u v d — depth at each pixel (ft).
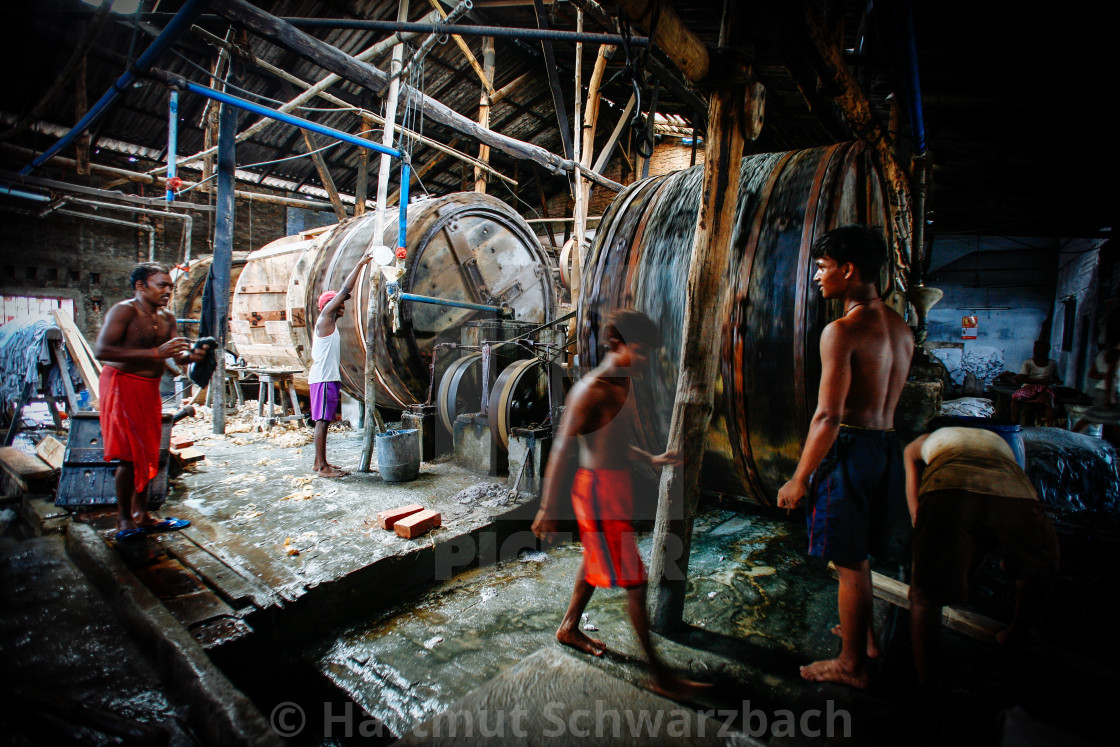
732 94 8.38
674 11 6.90
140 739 5.83
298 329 24.29
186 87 15.29
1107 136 20.74
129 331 10.75
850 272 7.20
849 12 16.17
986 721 6.57
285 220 45.93
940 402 9.26
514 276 23.86
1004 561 7.30
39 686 6.71
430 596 11.01
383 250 16.93
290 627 9.03
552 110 42.80
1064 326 34.27
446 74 35.35
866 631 7.41
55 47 25.82
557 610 10.30
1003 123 20.24
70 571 10.00
